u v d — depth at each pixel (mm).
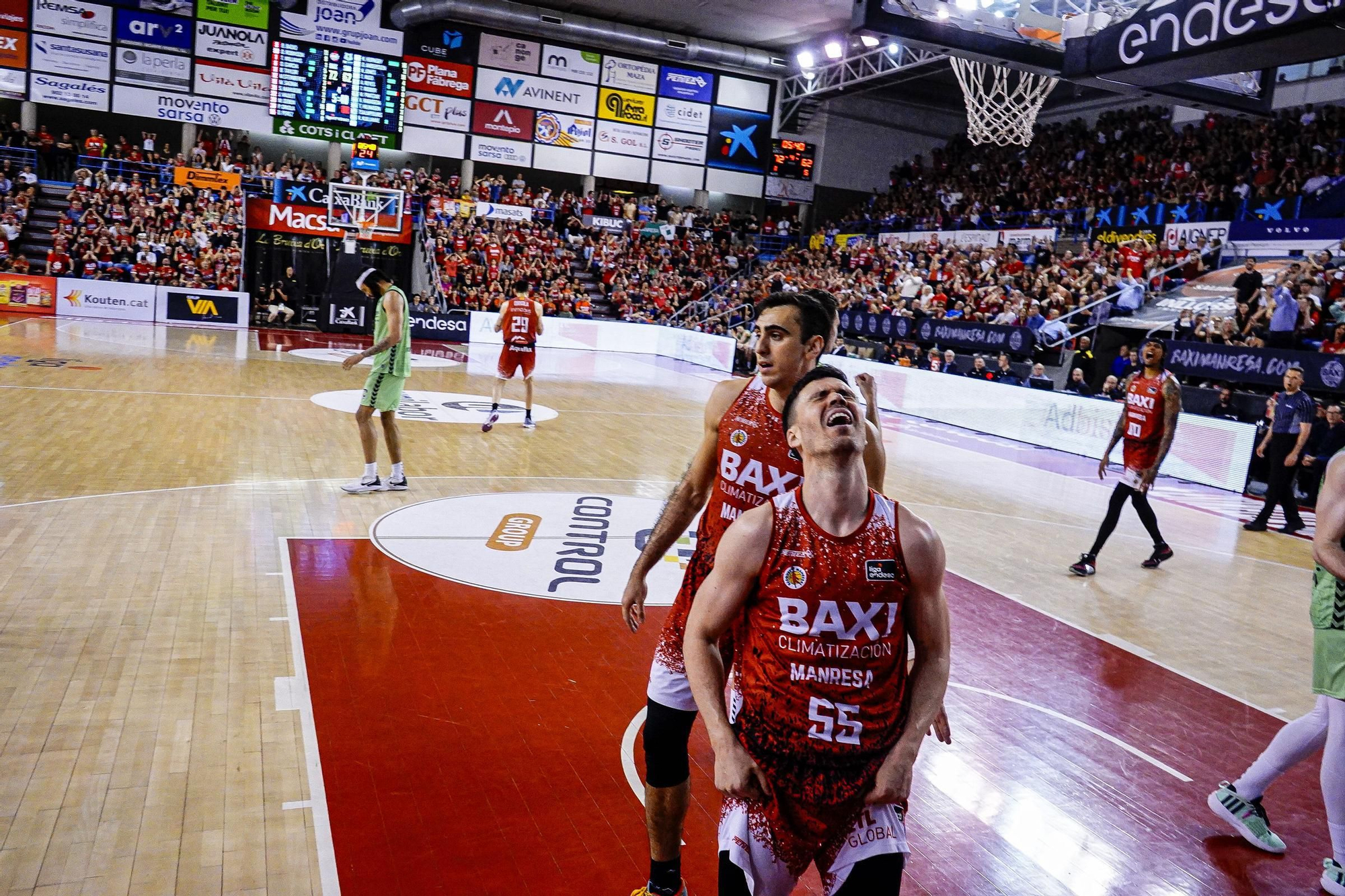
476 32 27219
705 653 2100
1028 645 5547
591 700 4277
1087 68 14961
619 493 8547
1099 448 13594
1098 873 3236
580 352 24562
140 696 3965
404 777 3473
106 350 15828
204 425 10156
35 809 3084
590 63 28500
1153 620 6285
